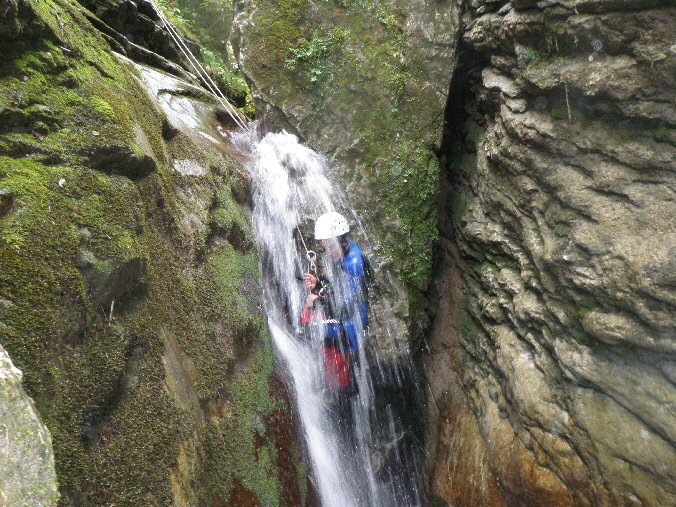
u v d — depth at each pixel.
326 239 4.19
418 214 4.70
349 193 4.66
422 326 4.71
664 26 2.84
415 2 4.70
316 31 4.80
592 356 3.18
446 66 4.68
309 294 4.30
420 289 4.68
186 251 3.03
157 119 3.34
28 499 1.36
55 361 1.82
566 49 3.34
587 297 3.24
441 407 4.66
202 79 6.47
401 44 4.72
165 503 2.01
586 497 3.23
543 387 3.53
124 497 1.90
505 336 4.00
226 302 3.18
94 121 2.52
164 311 2.56
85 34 3.08
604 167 3.21
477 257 4.56
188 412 2.38
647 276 2.88
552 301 3.49
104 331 2.08
